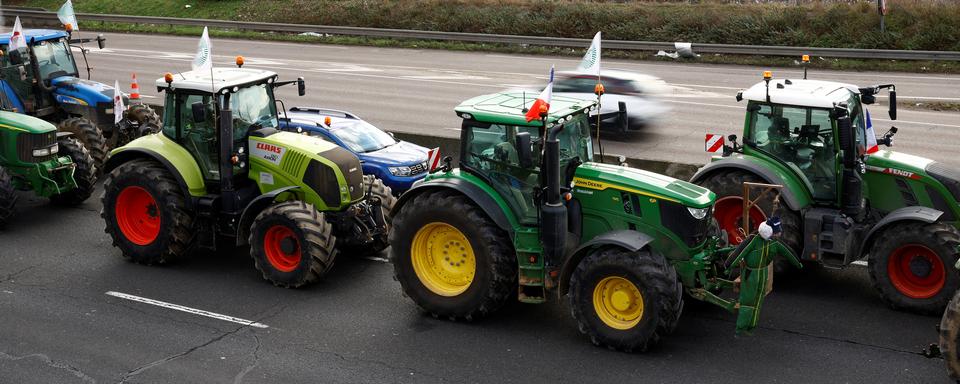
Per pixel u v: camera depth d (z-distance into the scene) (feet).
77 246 38.86
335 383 26.99
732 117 66.18
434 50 101.71
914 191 33.78
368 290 34.37
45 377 27.12
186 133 35.99
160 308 32.40
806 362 28.12
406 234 31.45
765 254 27.61
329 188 35.14
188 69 86.94
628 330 28.35
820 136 33.45
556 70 85.61
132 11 127.13
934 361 27.99
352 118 50.88
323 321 31.45
